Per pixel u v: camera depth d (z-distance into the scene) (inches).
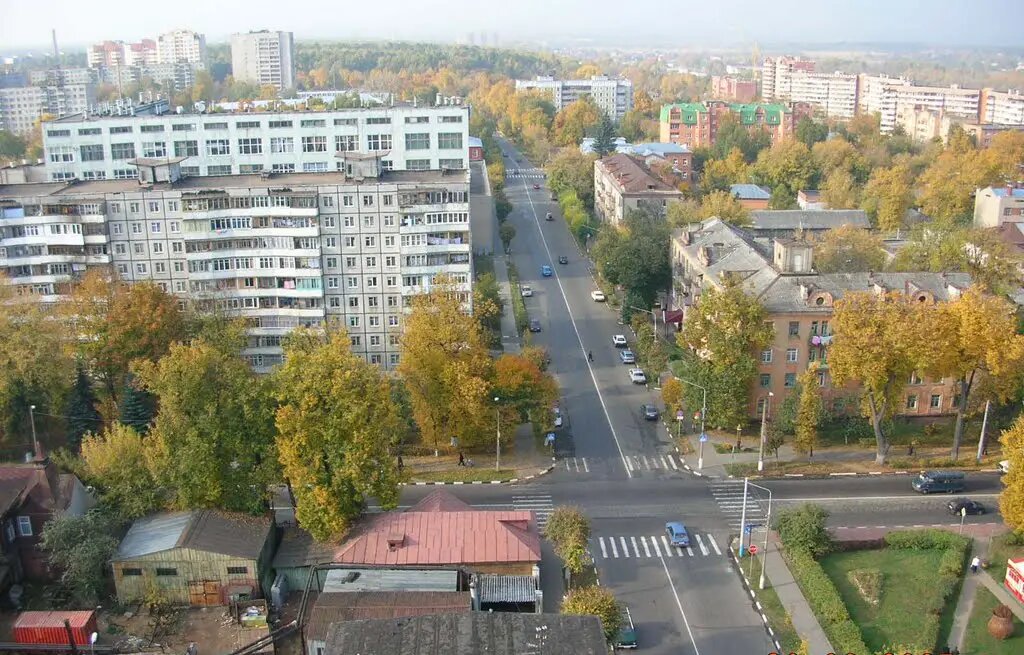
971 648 3248.0
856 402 5083.7
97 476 3890.3
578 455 4859.7
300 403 3745.1
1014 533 3860.7
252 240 5743.1
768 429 4665.4
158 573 3496.6
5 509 3553.2
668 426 5123.0
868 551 3875.5
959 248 6328.7
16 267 5728.3
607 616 3206.2
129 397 4803.2
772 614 3432.6
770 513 4124.0
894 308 4466.0
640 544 3959.2
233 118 7406.5
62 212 5649.6
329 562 3614.7
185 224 5649.6
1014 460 3745.1
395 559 3538.4
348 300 5880.9
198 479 3688.5
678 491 4441.4
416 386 4820.4
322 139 7465.6
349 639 2615.7
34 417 4889.3
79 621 3230.8
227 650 3245.6
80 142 7421.3
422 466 4756.4
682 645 3272.6
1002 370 4301.2
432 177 5989.2
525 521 3772.1
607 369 6117.1
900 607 3472.0
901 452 4808.1
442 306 4940.9
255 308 5851.4
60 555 3454.7
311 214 5659.5
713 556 3865.7
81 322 4970.5
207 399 3811.5
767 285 5147.6
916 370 4520.2
